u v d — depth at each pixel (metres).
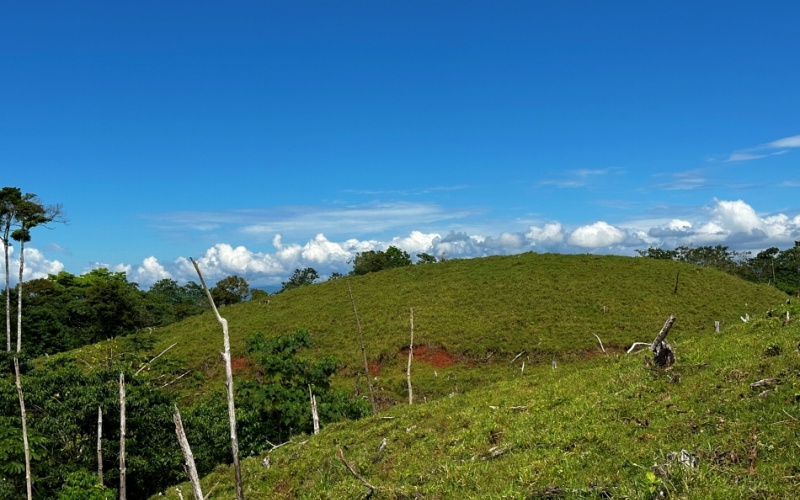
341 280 75.19
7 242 52.00
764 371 13.60
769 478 8.86
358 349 48.12
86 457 21.09
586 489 10.02
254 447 23.59
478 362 45.22
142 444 22.34
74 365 28.92
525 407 16.95
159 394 24.34
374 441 18.05
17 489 18.61
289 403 25.44
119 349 49.12
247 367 47.59
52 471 19.77
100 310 67.31
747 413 11.60
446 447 15.47
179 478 22.67
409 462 15.20
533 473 11.49
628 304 54.16
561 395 17.05
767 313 20.84
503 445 13.99
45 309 67.38
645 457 10.91
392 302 59.72
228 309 69.00
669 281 60.69
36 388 22.17
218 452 23.02
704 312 52.16
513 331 48.97
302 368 27.44
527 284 61.25
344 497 13.77
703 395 13.45
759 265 97.69
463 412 18.22
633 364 18.20
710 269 66.94
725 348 16.89
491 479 11.98
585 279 62.06
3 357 27.84
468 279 65.56
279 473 17.62
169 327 64.38
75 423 20.75
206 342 54.28
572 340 46.53
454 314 53.94
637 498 9.01
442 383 40.72
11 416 20.69
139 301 82.38
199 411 24.89
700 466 9.49
